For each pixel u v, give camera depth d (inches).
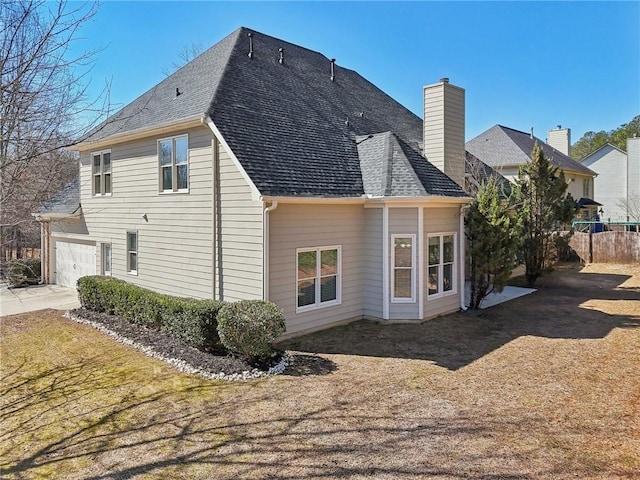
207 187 463.8
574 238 987.3
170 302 412.5
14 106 227.0
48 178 329.1
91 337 442.0
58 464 217.0
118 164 598.5
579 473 200.4
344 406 275.6
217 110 450.3
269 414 265.7
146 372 342.6
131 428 252.2
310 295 447.2
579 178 1387.8
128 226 589.0
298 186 426.6
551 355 372.5
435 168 542.3
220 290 455.5
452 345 403.9
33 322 504.1
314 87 634.8
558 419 255.6
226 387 309.0
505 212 537.6
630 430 241.4
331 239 460.4
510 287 697.0
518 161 1073.5
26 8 224.7
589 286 708.0
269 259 407.2
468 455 216.8
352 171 506.0
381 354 379.2
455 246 520.1
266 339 340.2
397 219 470.6
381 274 479.2
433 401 281.9
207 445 230.7
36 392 309.1
